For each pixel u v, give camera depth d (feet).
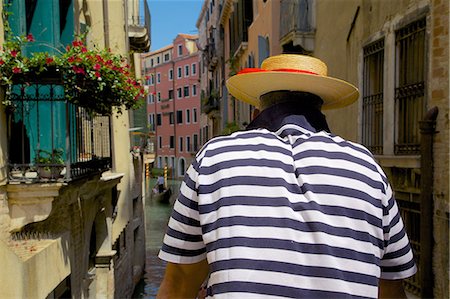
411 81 16.19
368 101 19.93
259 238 3.41
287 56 4.63
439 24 13.92
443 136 13.65
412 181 15.89
